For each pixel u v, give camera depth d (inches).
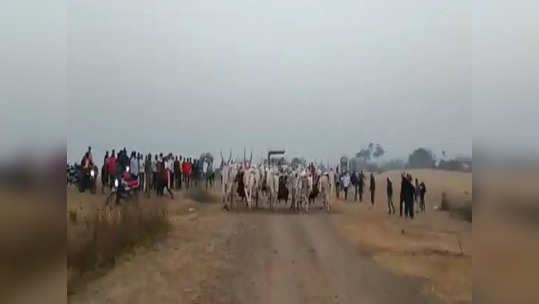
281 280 331.3
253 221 506.3
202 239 419.5
